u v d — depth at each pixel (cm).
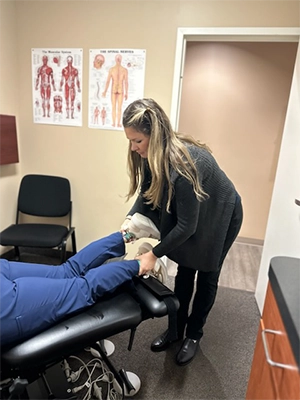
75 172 228
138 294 105
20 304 85
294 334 50
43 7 200
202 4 179
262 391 72
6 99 209
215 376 135
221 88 292
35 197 225
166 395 123
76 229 240
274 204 183
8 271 104
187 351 142
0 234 192
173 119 201
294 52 268
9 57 206
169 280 221
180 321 152
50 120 221
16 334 83
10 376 90
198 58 289
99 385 125
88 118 214
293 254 139
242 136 300
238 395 126
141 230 123
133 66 198
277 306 62
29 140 228
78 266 115
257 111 290
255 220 316
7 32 201
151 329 165
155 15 187
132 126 100
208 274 133
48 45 207
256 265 265
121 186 222
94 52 201
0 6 192
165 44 190
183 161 99
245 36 181
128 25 192
